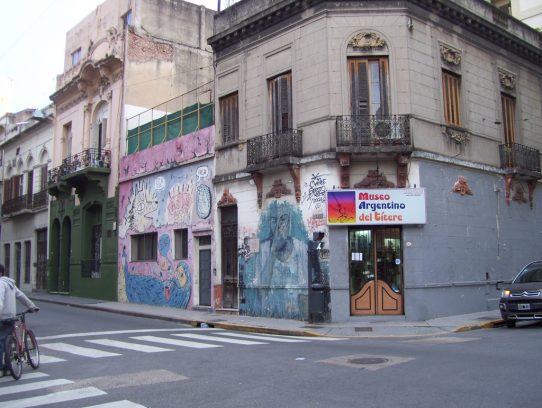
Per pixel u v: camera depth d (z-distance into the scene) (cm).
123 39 2770
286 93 1880
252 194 1956
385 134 1664
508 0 2836
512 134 2178
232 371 884
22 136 3947
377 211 1669
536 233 2209
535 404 625
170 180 2398
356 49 1736
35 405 700
